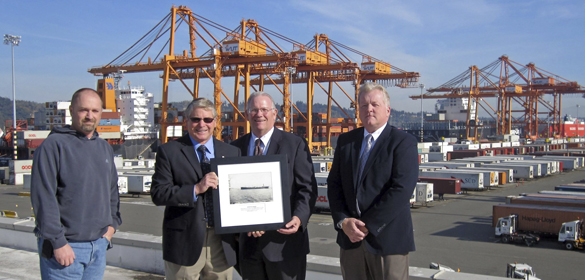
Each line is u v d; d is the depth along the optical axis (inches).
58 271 198.7
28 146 3026.6
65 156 197.8
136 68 3117.6
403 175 204.4
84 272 211.3
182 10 3053.6
